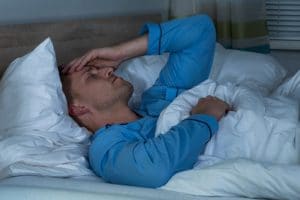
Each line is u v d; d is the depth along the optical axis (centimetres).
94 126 163
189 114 150
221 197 120
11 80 156
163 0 285
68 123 155
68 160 139
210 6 279
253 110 146
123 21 241
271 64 237
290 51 298
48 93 154
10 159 136
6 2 191
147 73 204
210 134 138
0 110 153
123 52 174
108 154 134
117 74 199
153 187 127
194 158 133
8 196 117
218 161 134
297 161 138
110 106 162
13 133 148
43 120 151
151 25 179
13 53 187
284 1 293
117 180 130
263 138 143
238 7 273
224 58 235
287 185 115
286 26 296
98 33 227
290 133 143
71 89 164
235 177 120
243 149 141
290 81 190
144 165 126
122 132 142
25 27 192
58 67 178
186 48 180
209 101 150
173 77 179
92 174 140
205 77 185
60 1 217
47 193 115
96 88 162
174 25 179
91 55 169
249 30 280
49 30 202
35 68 157
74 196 113
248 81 221
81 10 229
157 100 173
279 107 155
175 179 125
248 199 117
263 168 118
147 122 152
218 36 280
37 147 141
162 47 179
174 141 130
